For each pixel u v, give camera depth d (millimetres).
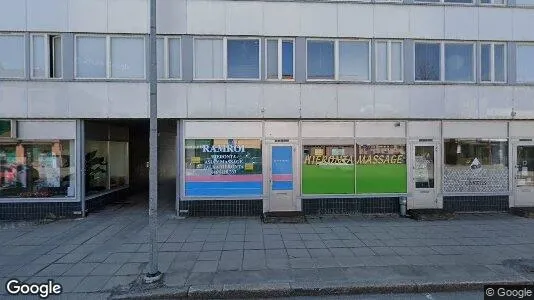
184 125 10062
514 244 7293
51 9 9648
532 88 10781
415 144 10633
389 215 10266
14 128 9641
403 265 6043
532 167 11000
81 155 9953
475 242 7434
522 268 5902
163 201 12461
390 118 10414
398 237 7809
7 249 7008
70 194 9953
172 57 10039
